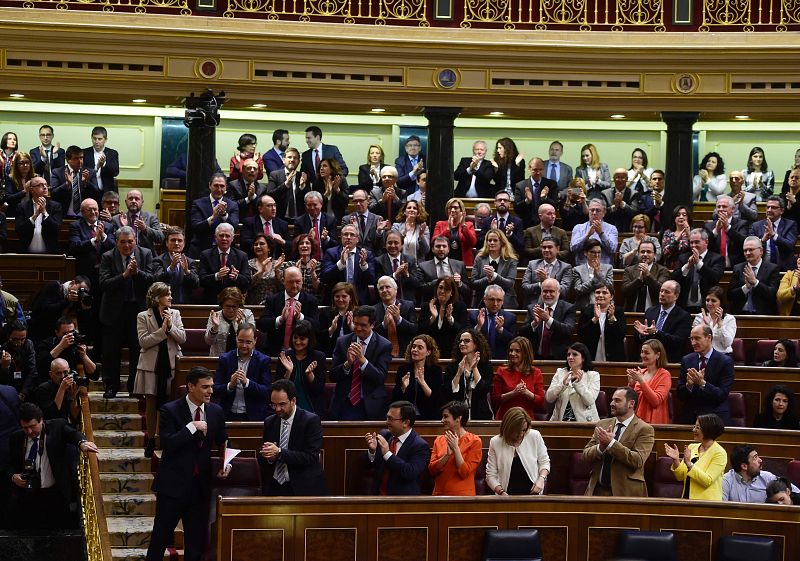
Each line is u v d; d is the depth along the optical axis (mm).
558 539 13266
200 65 21938
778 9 22953
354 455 14836
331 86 22344
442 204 22672
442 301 17094
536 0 23062
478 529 13125
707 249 19953
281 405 13633
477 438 14148
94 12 21672
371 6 22672
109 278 17516
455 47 22547
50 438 15102
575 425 15203
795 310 18922
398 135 26016
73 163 21188
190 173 21859
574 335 18344
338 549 12844
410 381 15633
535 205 21812
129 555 14516
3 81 21422
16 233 20594
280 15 22328
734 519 13172
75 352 16422
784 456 15250
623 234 21781
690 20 23031
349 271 18453
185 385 16078
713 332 17438
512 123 26000
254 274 18422
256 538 12703
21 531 15016
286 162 21188
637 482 14312
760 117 23344
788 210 21266
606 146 26094
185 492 13406
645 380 16094
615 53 22672
